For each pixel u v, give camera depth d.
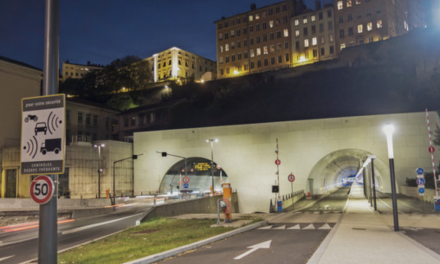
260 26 112.62
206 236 13.42
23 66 56.66
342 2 97.75
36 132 6.13
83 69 188.25
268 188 55.19
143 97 110.06
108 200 44.47
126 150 63.75
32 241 17.67
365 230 14.34
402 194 48.69
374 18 92.81
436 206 25.69
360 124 52.53
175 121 85.75
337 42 97.56
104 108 81.44
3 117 53.41
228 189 18.44
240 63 115.12
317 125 54.22
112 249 11.76
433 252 9.30
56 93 6.21
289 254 9.76
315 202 45.88
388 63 83.12
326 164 60.41
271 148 55.84
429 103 56.12
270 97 95.75
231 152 58.03
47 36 6.22
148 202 48.94
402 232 13.69
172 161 61.97
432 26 59.38
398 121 51.16
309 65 95.38
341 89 87.31
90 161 56.28
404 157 50.41
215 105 98.56
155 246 11.63
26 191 49.06
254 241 12.40
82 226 23.77
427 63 59.03
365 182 53.75
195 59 144.50
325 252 9.38
